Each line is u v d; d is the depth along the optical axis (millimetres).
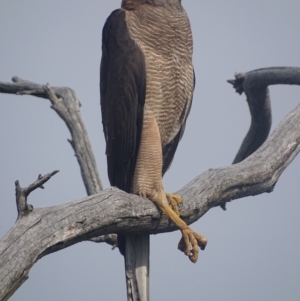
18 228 7957
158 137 10852
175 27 11086
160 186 10680
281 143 12273
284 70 13836
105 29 11477
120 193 9391
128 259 10281
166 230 10500
